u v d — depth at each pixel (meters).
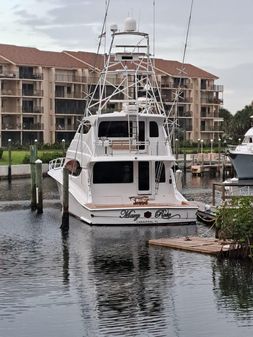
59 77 102.69
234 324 16.00
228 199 30.08
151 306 17.44
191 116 114.56
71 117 104.62
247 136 60.94
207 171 73.81
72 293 18.72
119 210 29.33
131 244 25.81
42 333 15.57
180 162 76.00
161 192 31.69
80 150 33.19
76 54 108.25
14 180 62.47
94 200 31.16
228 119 144.88
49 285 19.64
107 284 19.72
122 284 19.69
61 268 21.95
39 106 101.06
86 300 18.00
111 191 31.27
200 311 16.98
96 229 29.02
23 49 103.62
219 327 15.82
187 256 23.19
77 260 23.17
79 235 27.92
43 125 101.00
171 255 23.45
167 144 31.92
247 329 15.68
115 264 22.41
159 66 110.81
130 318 16.53
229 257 22.72
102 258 23.42
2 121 97.44
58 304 17.69
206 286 19.28
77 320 16.39
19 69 99.19
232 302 17.70
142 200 30.67
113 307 17.39
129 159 30.48
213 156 78.69
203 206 31.77
